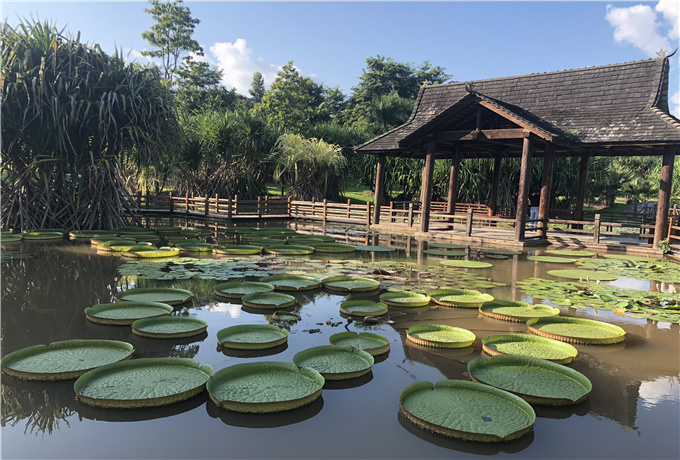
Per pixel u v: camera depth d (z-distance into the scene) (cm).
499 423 279
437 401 307
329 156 2488
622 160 3294
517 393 321
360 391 332
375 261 893
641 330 495
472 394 319
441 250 1071
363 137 3191
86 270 718
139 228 1227
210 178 2316
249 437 268
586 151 1487
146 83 1241
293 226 1659
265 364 353
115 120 1158
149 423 281
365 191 3431
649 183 3034
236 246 985
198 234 1240
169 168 1959
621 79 1255
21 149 1184
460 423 278
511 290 661
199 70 4816
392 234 1437
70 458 245
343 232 1465
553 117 1292
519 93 1436
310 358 379
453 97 1619
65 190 1214
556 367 365
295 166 2355
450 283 695
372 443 264
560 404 315
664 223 1120
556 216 2041
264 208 1980
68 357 364
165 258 847
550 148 1241
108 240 995
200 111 3981
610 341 448
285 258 899
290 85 4241
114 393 303
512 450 261
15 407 298
